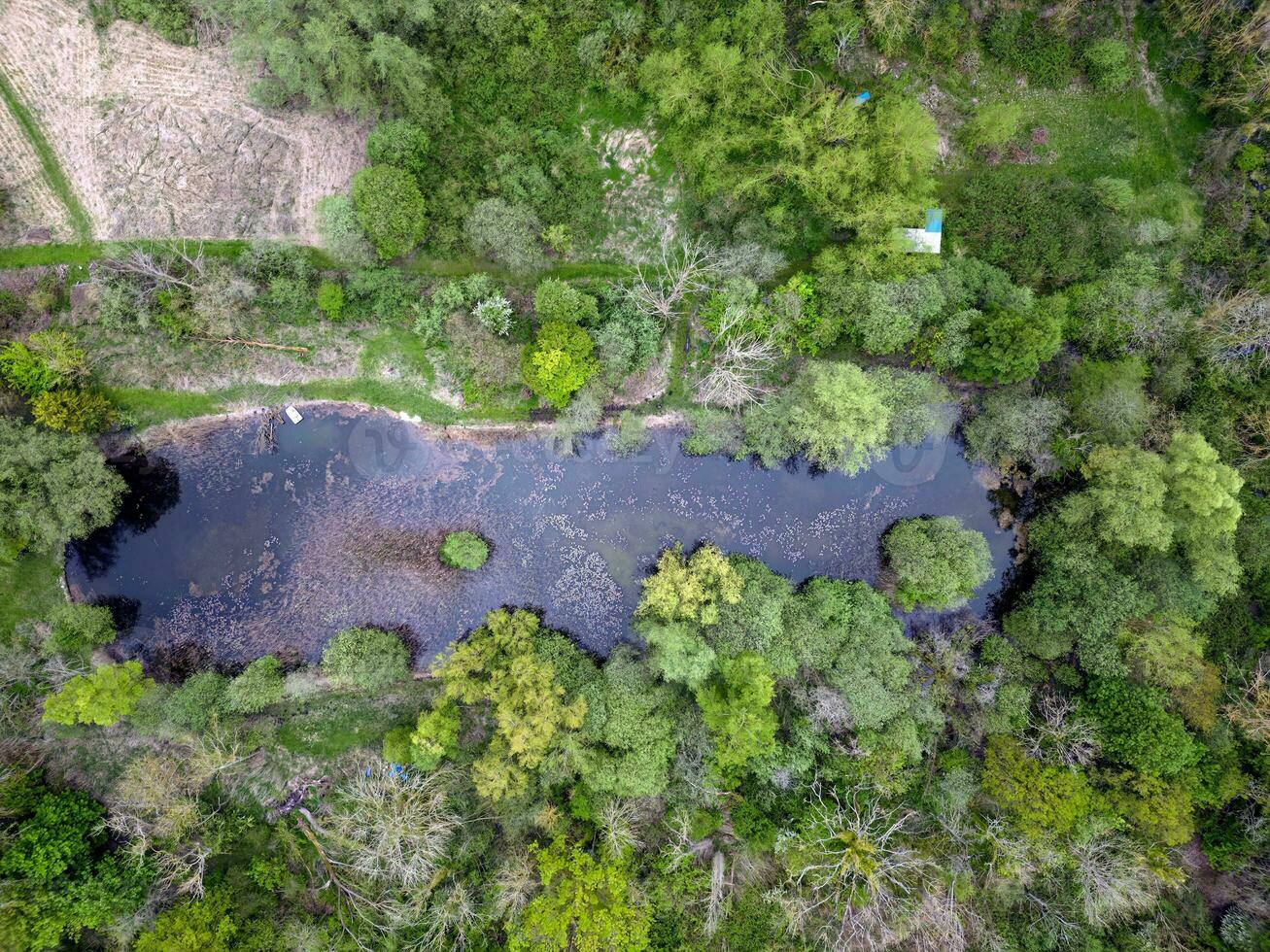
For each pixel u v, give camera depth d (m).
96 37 33.69
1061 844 31.25
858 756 32.19
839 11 33.00
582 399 34.91
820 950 31.67
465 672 32.88
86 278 34.22
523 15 33.12
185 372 34.94
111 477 33.25
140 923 30.47
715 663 32.56
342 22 31.47
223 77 34.12
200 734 33.44
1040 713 33.56
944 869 31.59
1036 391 34.78
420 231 33.09
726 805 33.06
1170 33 35.03
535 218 34.22
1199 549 31.62
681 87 32.88
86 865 30.69
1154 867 30.78
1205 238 35.06
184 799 32.34
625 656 34.56
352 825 32.75
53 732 33.31
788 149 33.44
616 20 33.25
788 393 34.78
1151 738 30.56
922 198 33.53
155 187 34.28
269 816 34.03
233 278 33.59
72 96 33.78
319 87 32.50
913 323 33.53
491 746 31.64
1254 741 31.92
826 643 33.50
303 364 35.53
